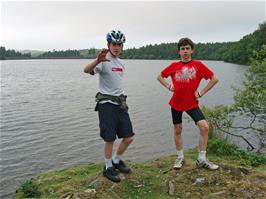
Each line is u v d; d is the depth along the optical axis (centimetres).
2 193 972
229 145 840
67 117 2184
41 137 1666
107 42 523
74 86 4547
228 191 520
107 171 550
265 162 761
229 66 8581
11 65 14375
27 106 2653
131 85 4575
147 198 520
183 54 555
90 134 1727
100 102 524
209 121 1005
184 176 563
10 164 1262
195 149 880
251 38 7400
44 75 7275
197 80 552
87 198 511
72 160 1314
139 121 2066
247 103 1091
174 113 575
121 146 560
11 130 1809
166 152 1403
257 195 509
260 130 1191
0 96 3334
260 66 1112
